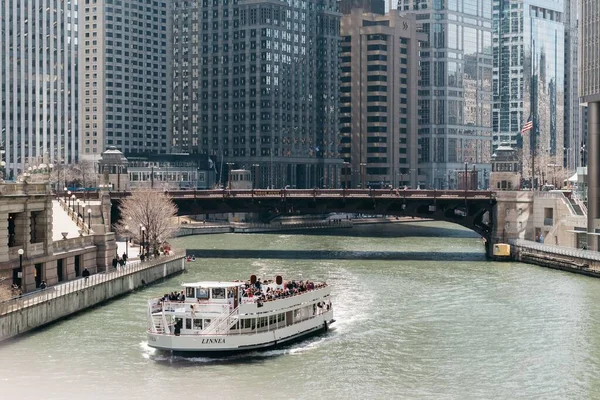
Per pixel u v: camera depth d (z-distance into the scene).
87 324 131.88
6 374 106.44
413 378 107.44
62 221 172.50
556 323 137.12
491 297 160.88
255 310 119.06
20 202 137.62
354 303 154.62
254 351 118.88
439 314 144.50
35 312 127.62
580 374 109.38
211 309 117.88
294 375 108.19
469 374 109.31
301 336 126.69
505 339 126.88
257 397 99.69
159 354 116.38
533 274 193.62
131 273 162.50
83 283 146.50
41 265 144.50
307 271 198.62
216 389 102.38
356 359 115.75
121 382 104.31
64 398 98.62
